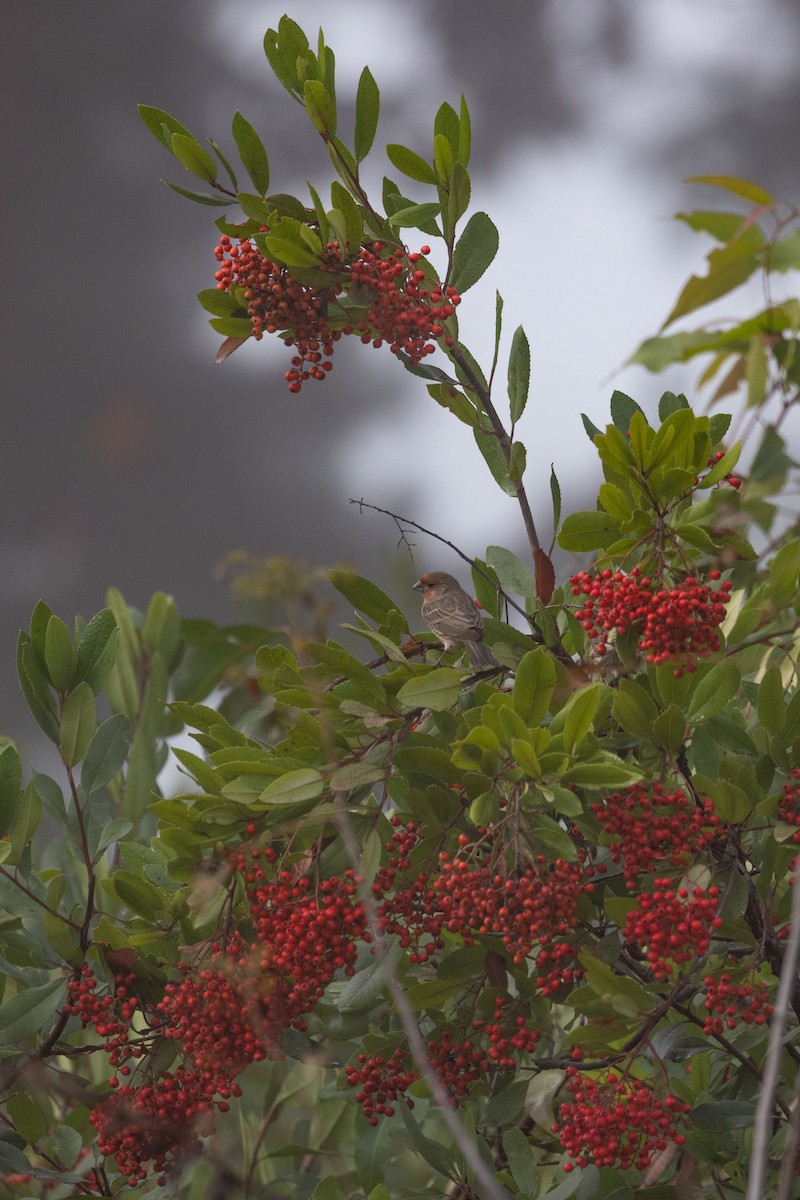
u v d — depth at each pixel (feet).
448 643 25.54
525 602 26.16
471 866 21.72
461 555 25.11
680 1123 23.79
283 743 23.17
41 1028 24.98
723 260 19.11
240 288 25.16
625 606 21.90
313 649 22.54
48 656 25.27
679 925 20.74
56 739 25.22
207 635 37.24
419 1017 24.27
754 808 22.44
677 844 21.52
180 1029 21.94
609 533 23.13
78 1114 27.94
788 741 22.86
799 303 19.24
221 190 25.72
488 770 21.25
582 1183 22.75
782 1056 23.02
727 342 19.77
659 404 26.48
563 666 23.24
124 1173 22.79
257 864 22.68
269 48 26.50
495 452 25.75
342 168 26.05
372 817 22.18
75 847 24.99
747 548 22.47
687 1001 24.40
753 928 22.66
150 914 24.02
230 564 23.34
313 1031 25.04
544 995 22.59
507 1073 26.07
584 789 22.66
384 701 22.75
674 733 22.00
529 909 20.61
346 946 21.54
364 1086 23.53
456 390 26.05
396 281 25.52
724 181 18.97
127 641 35.29
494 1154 26.86
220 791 22.93
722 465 22.66
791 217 18.57
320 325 25.21
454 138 25.54
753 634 24.02
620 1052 23.35
